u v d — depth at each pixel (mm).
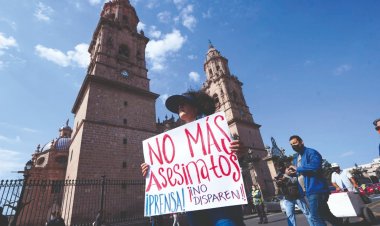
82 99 25234
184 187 2424
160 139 2867
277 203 20656
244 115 40875
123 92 25953
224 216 1994
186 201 2340
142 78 29344
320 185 3807
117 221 14336
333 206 6629
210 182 2242
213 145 2381
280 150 37938
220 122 2420
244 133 37312
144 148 3020
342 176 7129
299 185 5633
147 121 26156
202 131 2518
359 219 7488
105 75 25500
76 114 26641
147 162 2912
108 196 18469
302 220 10492
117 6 34906
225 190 2113
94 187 18156
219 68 46438
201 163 2393
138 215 19141
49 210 25781
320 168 3900
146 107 27156
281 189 5961
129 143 22922
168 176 2617
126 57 29531
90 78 23594
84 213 16594
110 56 27516
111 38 29422
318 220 3740
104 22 30219
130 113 25141
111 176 19766
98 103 23062
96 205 17531
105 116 22812
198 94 2771
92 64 28188
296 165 4574
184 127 2686
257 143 38156
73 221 15852
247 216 19469
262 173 33125
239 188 2039
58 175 36844
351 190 6840
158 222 12250
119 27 31203
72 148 23516
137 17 36938
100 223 12672
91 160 19453
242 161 2205
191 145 2551
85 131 20484
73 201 16688
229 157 2225
